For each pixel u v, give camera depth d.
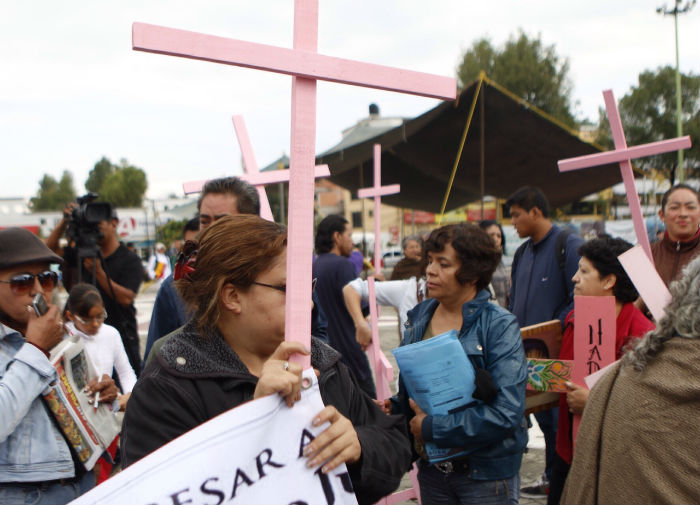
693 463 1.26
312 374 1.26
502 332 2.22
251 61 1.20
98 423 2.21
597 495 1.43
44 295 2.10
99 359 3.25
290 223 1.23
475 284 2.38
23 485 1.94
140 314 14.70
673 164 26.44
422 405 2.19
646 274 1.73
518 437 2.22
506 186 17.95
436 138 14.23
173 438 1.26
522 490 3.90
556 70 38.62
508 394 2.12
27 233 2.09
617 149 3.13
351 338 4.34
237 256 1.32
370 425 1.53
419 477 2.43
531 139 14.00
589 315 2.38
